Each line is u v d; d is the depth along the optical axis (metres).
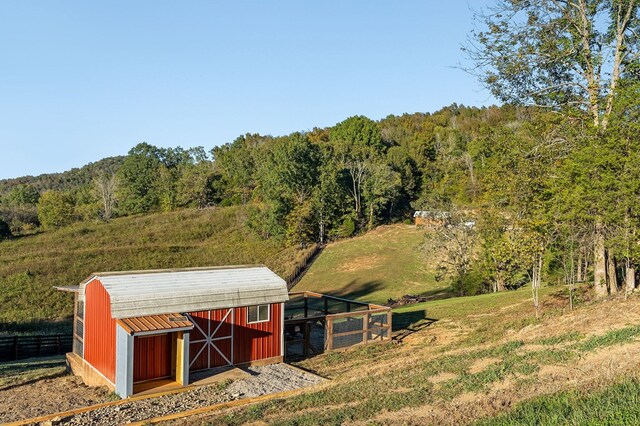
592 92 21.36
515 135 25.45
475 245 38.12
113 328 17.14
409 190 79.94
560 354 13.55
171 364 17.48
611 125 18.91
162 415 13.83
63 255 51.56
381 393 13.02
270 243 61.66
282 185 64.44
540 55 21.75
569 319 18.48
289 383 16.81
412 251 56.34
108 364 17.45
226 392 15.95
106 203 76.56
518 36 21.89
